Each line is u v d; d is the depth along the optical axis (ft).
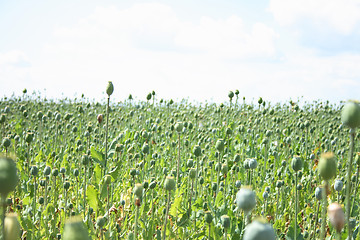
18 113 50.65
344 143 31.35
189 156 27.94
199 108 55.72
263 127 36.27
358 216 15.83
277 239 14.61
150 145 28.17
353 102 7.77
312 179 22.82
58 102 64.90
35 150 30.35
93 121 43.47
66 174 22.21
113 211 15.47
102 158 16.22
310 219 16.80
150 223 14.03
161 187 20.12
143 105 46.75
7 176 5.55
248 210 7.38
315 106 55.57
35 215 15.79
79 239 4.49
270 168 26.91
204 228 15.65
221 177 20.67
